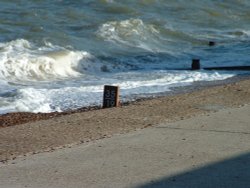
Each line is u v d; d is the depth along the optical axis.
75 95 31.47
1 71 38.69
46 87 34.94
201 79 36.81
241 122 20.59
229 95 25.55
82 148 17.47
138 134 18.98
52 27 54.69
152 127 19.88
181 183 14.67
